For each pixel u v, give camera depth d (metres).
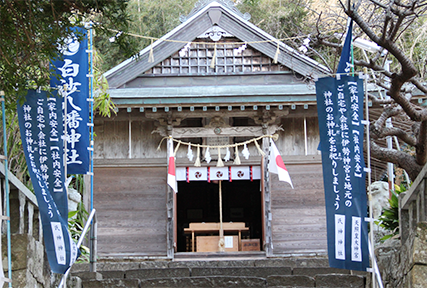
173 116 14.68
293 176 14.66
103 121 15.02
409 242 6.83
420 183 6.87
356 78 7.85
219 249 14.74
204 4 15.43
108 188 14.59
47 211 6.89
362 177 7.55
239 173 14.94
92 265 9.27
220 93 14.05
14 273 6.65
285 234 14.33
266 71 15.26
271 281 8.29
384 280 8.03
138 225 14.43
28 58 6.59
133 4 23.11
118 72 15.02
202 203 23.59
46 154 7.15
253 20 22.06
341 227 7.50
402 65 7.86
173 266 10.98
